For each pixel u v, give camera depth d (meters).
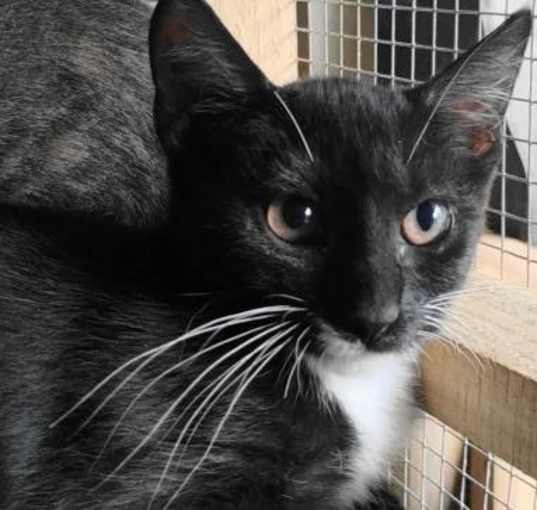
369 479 0.32
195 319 0.29
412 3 0.37
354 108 0.28
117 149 0.37
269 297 0.27
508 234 0.35
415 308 0.27
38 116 0.37
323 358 0.28
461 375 0.30
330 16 0.41
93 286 0.31
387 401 0.32
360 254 0.26
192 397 0.28
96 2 0.39
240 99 0.28
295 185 0.27
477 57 0.28
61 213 0.34
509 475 0.33
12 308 0.30
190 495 0.28
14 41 0.37
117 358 0.29
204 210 0.28
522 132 0.35
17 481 0.29
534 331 0.29
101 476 0.28
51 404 0.29
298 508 0.30
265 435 0.29
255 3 0.39
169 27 0.27
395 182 0.27
